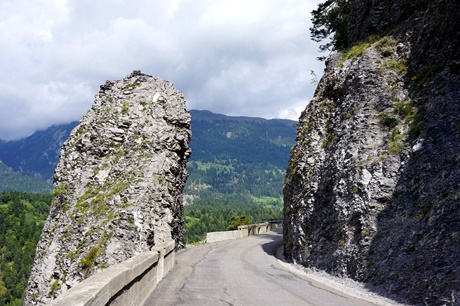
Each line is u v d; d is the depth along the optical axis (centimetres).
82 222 2647
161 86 3519
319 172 2111
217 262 2128
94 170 3038
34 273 2684
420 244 1180
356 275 1388
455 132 1438
